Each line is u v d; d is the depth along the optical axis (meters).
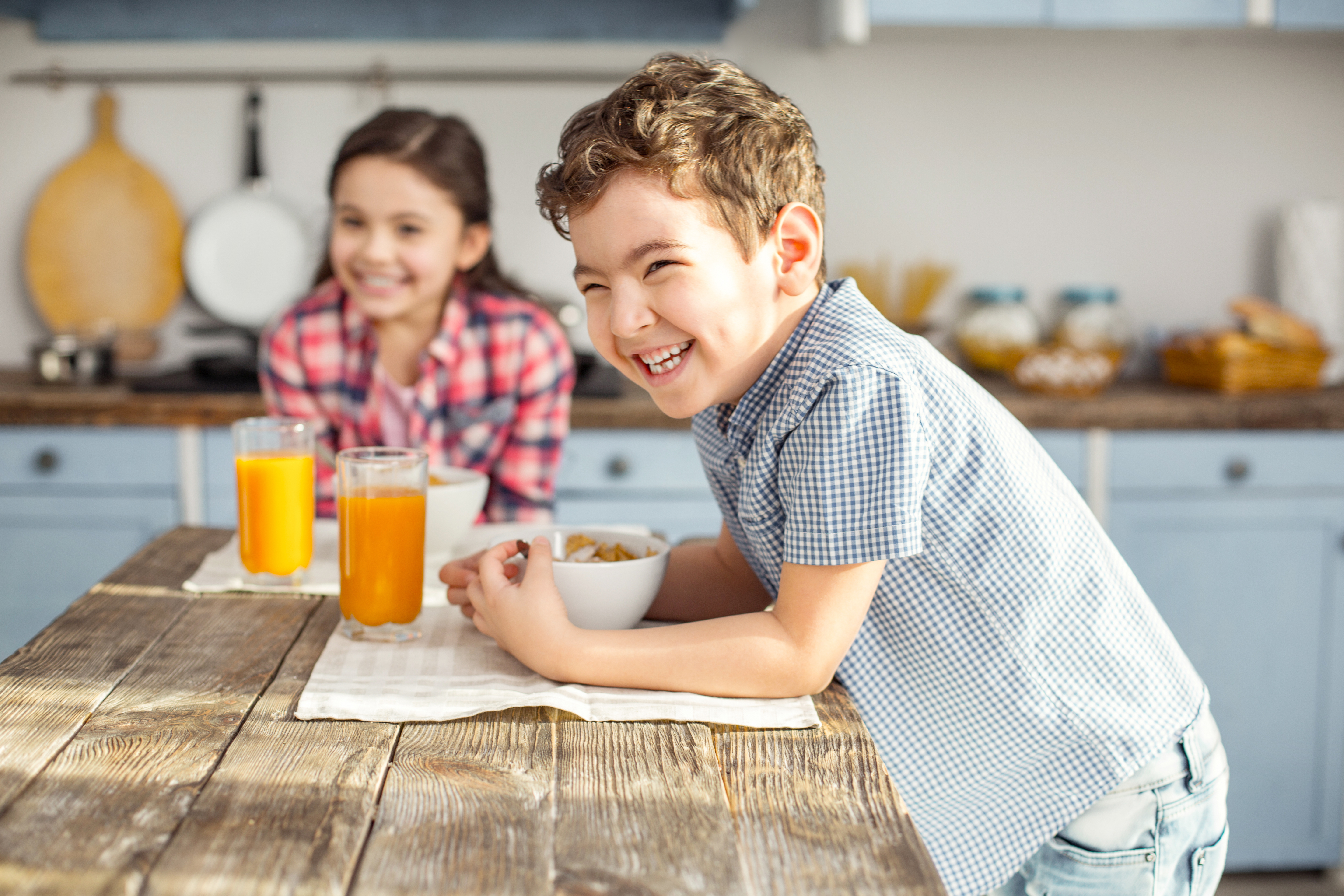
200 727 0.70
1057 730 0.88
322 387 1.66
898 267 2.66
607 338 0.82
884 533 0.76
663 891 0.53
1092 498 2.11
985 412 0.88
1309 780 2.13
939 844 0.88
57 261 2.58
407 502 0.86
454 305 1.63
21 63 2.54
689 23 2.56
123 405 2.11
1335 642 2.13
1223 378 2.29
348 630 0.88
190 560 1.10
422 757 0.67
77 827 0.57
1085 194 2.67
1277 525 2.12
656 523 2.15
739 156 0.77
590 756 0.68
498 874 0.54
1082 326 2.41
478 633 0.90
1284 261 2.56
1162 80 2.64
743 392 0.87
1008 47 2.62
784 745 0.70
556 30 2.54
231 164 2.58
